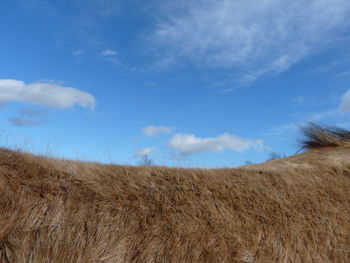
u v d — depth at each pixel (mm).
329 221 4879
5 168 4641
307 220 4855
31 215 4219
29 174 4676
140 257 4176
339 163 6039
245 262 4312
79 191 4633
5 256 3881
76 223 4281
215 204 4844
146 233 4352
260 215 4797
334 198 5230
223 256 4301
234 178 5402
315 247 4602
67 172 4898
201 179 5277
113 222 4379
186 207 4730
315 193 5258
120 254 4156
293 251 4523
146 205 4656
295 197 5137
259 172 5645
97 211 4449
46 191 4504
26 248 3982
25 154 5109
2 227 4051
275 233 4633
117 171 5199
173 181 5145
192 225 4520
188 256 4258
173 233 4402
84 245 4152
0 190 4332
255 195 5090
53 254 4027
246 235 4547
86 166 5180
